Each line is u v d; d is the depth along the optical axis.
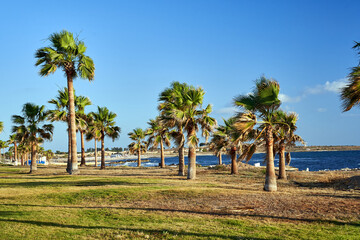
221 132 29.05
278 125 18.88
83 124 34.19
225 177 25.17
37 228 7.86
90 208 10.96
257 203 11.36
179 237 7.05
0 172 32.25
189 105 22.44
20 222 8.49
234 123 15.69
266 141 15.72
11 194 14.41
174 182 19.50
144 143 53.94
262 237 6.97
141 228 7.92
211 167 39.62
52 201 12.74
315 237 6.94
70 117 26.61
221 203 11.57
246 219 8.89
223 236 7.09
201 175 27.50
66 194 14.13
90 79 27.12
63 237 7.09
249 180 22.56
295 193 14.31
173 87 23.97
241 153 16.77
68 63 26.02
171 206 11.29
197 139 22.78
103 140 41.34
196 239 6.91
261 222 8.50
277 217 9.12
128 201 12.56
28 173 30.45
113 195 13.75
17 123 32.59
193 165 22.55
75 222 8.69
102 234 7.39
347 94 8.66
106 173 29.52
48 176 25.52
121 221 8.80
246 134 15.95
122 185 17.72
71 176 24.58
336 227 7.84
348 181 18.66
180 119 21.66
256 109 16.12
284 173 23.39
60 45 25.91
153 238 7.05
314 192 14.86
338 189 17.08
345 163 81.19
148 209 10.72
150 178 22.78
